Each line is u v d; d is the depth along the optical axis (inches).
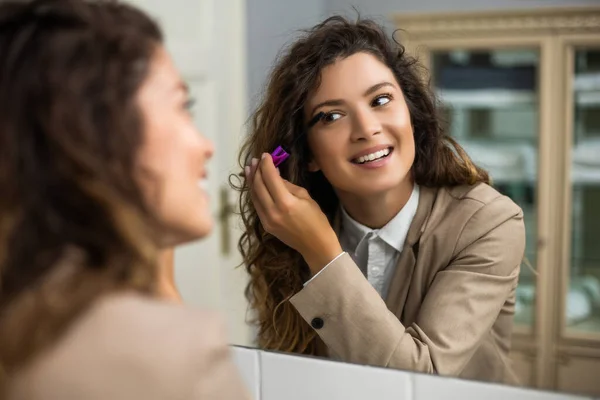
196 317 15.1
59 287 14.0
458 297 26.6
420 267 27.2
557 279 26.8
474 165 27.5
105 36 14.8
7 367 14.5
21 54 14.5
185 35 38.4
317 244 26.5
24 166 14.2
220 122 37.3
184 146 16.6
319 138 27.0
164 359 14.0
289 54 27.2
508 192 30.2
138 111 15.2
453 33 31.9
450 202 27.0
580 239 27.4
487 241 26.4
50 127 14.0
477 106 32.7
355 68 26.1
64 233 14.1
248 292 29.7
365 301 26.2
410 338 26.4
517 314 26.3
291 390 28.0
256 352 28.5
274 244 28.5
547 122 31.0
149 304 14.9
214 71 37.7
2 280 14.7
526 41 31.6
